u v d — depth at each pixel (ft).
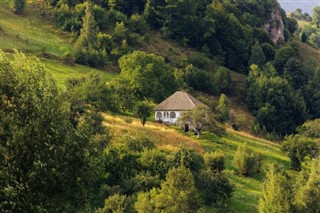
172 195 133.80
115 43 500.74
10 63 85.30
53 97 86.69
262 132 403.95
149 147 196.65
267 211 142.00
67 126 86.63
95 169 91.56
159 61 355.77
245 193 190.90
